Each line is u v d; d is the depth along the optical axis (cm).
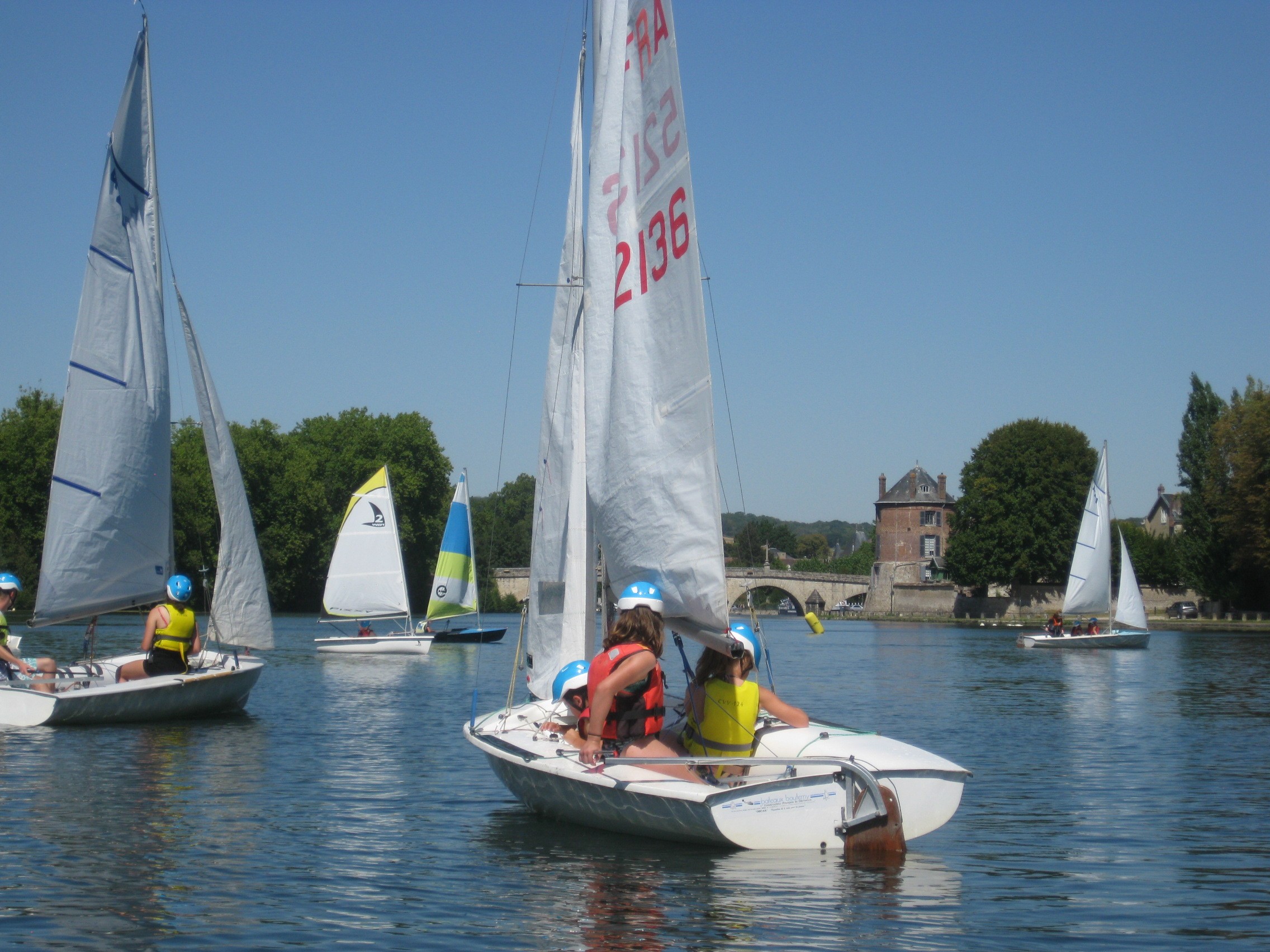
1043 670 3722
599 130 1138
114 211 1897
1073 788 1327
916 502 12019
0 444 6325
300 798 1196
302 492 8406
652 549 997
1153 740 1805
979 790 1316
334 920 748
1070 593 5628
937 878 866
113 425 1895
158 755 1479
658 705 969
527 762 1006
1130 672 3597
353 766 1427
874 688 2923
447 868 885
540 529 1348
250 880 851
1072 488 8925
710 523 959
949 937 711
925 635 7206
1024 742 1777
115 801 1165
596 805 973
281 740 1664
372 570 4197
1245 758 1592
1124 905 795
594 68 1208
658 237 995
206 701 1894
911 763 898
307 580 8731
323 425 9550
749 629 1019
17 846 954
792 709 983
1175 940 714
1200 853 973
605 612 1170
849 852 881
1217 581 8006
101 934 715
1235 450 7644
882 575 11981
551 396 1355
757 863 884
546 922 738
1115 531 9419
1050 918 757
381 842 982
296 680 2903
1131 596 5434
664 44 983
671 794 891
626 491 1018
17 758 1432
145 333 1934
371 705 2262
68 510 1861
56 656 2912
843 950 684
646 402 1009
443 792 1245
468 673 3203
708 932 716
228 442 2130
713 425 957
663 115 993
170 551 1981
